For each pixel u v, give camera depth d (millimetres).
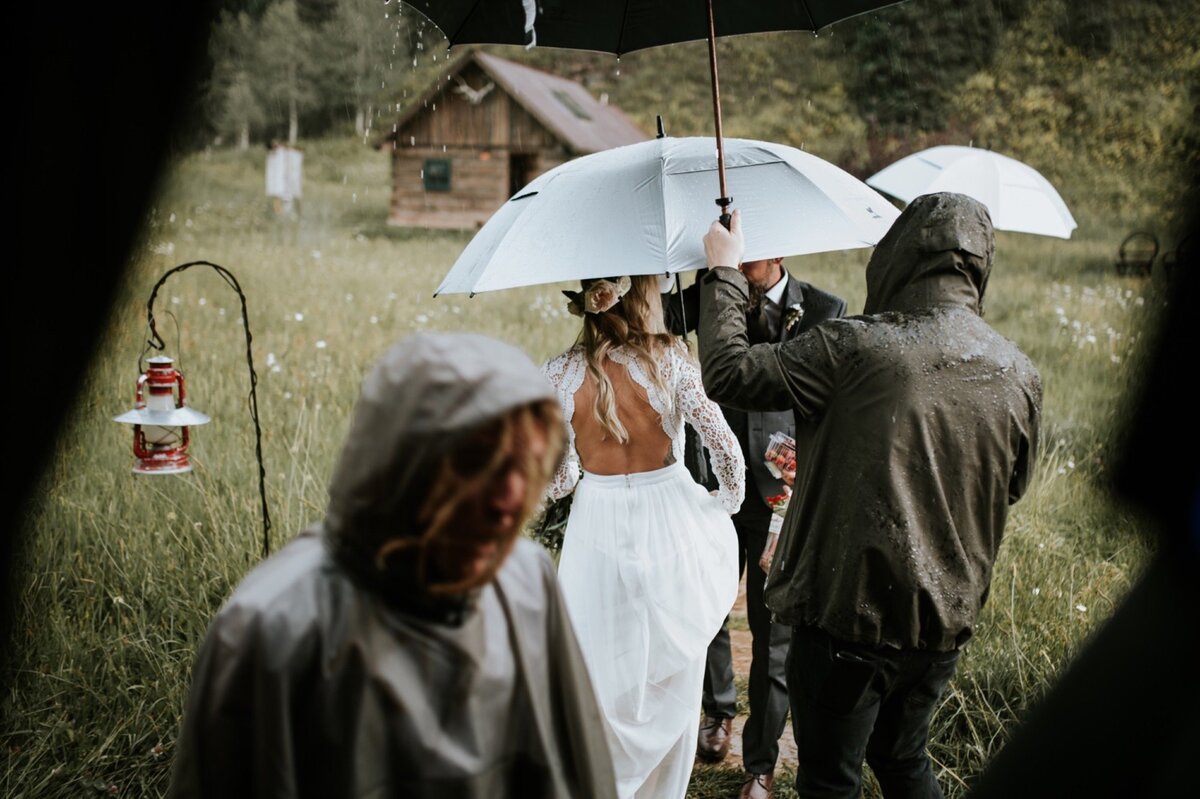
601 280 3229
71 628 4320
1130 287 11109
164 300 9258
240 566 4789
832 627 2576
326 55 21281
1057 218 6551
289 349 8398
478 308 11031
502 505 1506
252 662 1497
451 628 1585
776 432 3668
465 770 1572
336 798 1509
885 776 2887
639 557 3250
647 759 3240
